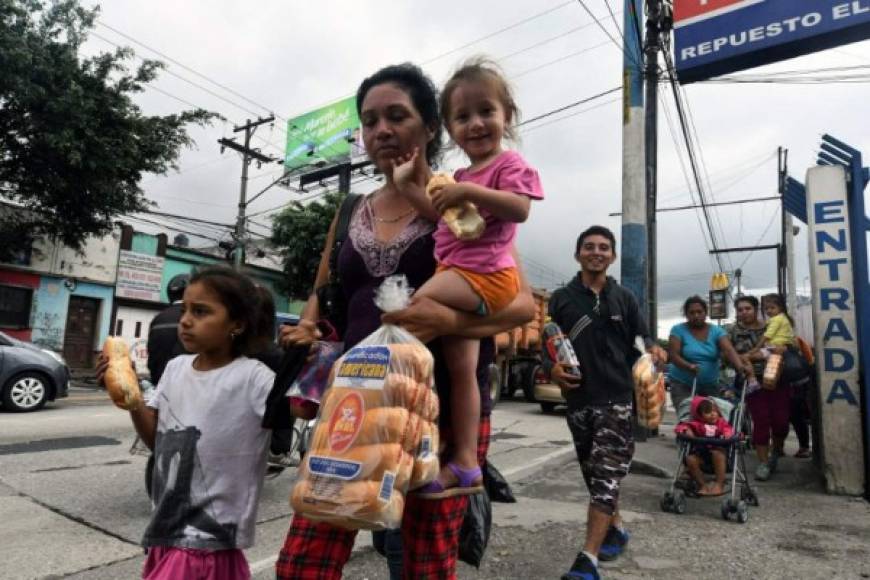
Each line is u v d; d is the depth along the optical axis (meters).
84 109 13.16
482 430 1.84
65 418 8.66
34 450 6.22
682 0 8.56
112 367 1.88
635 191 8.38
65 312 17.42
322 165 29.38
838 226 5.63
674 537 3.96
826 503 5.02
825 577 3.27
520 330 14.62
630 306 3.56
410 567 1.59
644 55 10.17
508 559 3.47
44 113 13.02
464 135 1.83
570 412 3.52
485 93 1.81
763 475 5.97
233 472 1.85
